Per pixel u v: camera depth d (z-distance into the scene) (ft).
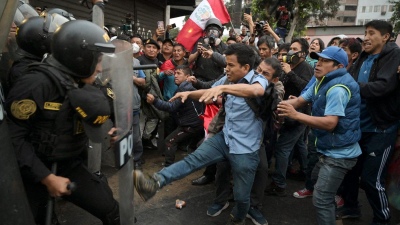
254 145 7.82
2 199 3.89
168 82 15.11
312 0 62.08
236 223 8.43
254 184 9.16
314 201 7.61
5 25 3.98
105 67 5.18
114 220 5.91
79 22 4.80
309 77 11.13
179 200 10.46
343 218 9.86
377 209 8.77
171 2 38.01
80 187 5.53
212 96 6.58
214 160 7.88
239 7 23.89
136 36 15.62
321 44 14.69
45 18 5.85
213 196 11.15
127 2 28.63
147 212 9.85
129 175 5.49
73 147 5.21
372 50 8.76
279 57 12.55
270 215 10.04
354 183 9.57
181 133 12.52
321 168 7.68
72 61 4.72
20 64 5.73
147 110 14.29
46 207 5.27
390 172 9.00
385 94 8.01
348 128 7.29
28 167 4.55
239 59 7.52
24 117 4.58
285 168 11.03
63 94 4.78
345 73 7.42
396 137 8.71
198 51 14.47
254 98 7.57
